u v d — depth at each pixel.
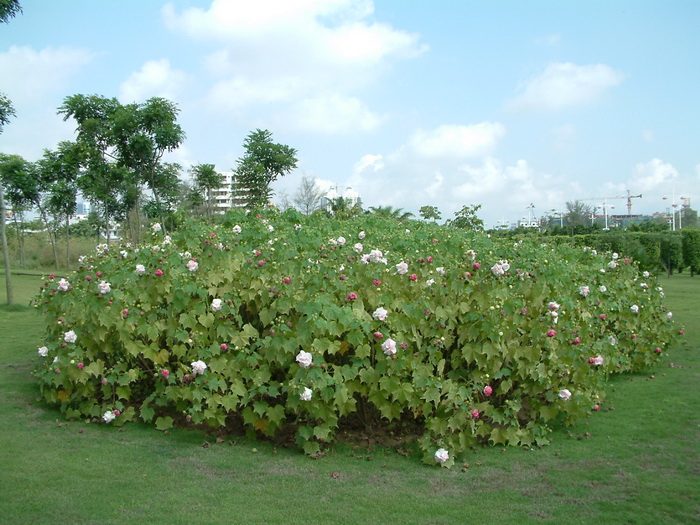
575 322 5.33
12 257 35.78
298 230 6.40
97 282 4.90
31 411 5.22
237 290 4.87
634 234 24.89
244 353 4.44
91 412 4.94
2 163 19.44
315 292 4.48
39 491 3.57
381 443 4.59
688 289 17.55
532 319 4.77
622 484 3.76
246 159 18.89
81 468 3.96
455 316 4.56
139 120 18.89
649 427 4.92
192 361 4.55
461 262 5.15
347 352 4.55
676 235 24.97
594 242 19.94
